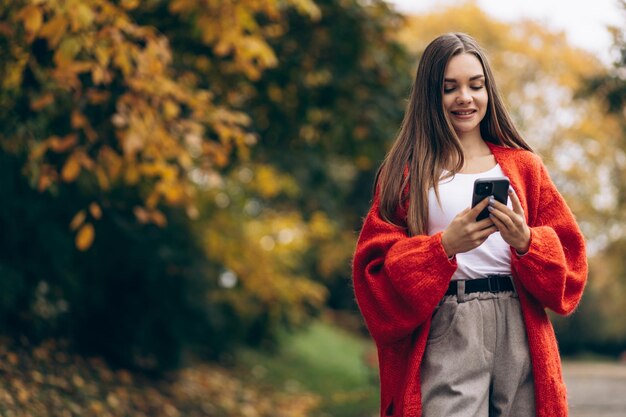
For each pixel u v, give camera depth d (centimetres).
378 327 285
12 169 604
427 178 289
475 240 269
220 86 730
